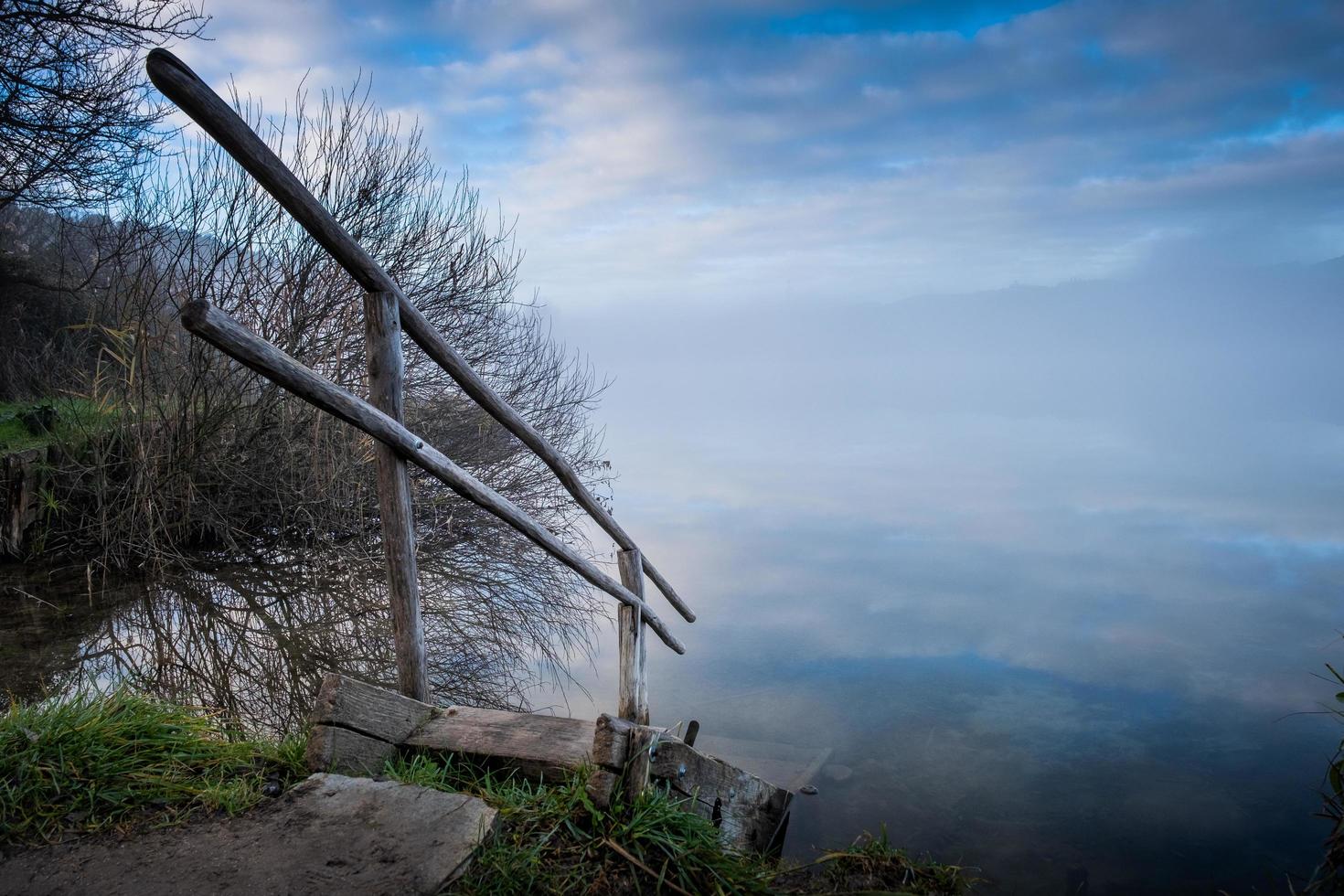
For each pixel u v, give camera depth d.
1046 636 8.70
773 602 9.95
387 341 3.31
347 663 6.47
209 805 2.59
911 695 6.95
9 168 10.89
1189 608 9.91
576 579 10.19
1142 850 4.52
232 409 8.93
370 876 2.28
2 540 8.29
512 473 12.74
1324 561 12.50
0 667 5.73
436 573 9.44
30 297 13.01
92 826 2.45
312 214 2.89
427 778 2.92
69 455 8.91
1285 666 7.92
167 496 8.98
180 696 5.41
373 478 10.27
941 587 10.77
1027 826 4.76
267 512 9.84
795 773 5.32
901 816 4.83
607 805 2.71
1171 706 6.82
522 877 2.44
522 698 6.19
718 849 2.77
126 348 8.95
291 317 9.32
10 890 2.16
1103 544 13.62
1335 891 2.95
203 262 9.01
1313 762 5.81
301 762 2.90
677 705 6.62
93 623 6.89
